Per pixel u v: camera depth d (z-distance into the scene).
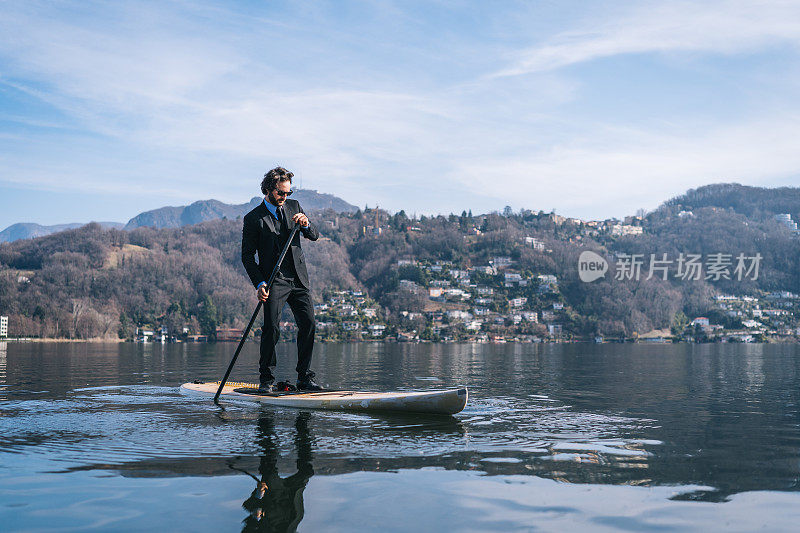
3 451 3.22
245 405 5.27
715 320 190.00
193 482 2.67
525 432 3.98
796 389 8.33
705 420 4.76
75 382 8.19
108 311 145.50
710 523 2.18
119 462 3.00
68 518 2.19
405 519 2.21
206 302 153.38
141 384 7.75
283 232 5.96
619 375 12.11
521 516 2.24
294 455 3.20
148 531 2.06
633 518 2.23
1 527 2.09
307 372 6.09
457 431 4.00
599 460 3.15
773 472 2.91
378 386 8.51
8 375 9.94
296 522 2.16
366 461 3.08
